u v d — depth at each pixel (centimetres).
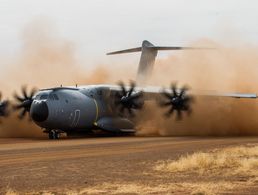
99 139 8925
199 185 3678
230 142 7688
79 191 3556
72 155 5862
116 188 3628
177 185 3703
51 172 4466
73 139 9088
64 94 9506
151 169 4575
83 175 4281
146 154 5825
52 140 8850
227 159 5019
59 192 3541
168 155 5641
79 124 9738
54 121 9225
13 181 4016
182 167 4584
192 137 9356
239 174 4206
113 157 5562
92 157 5603
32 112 9156
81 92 9962
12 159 5556
